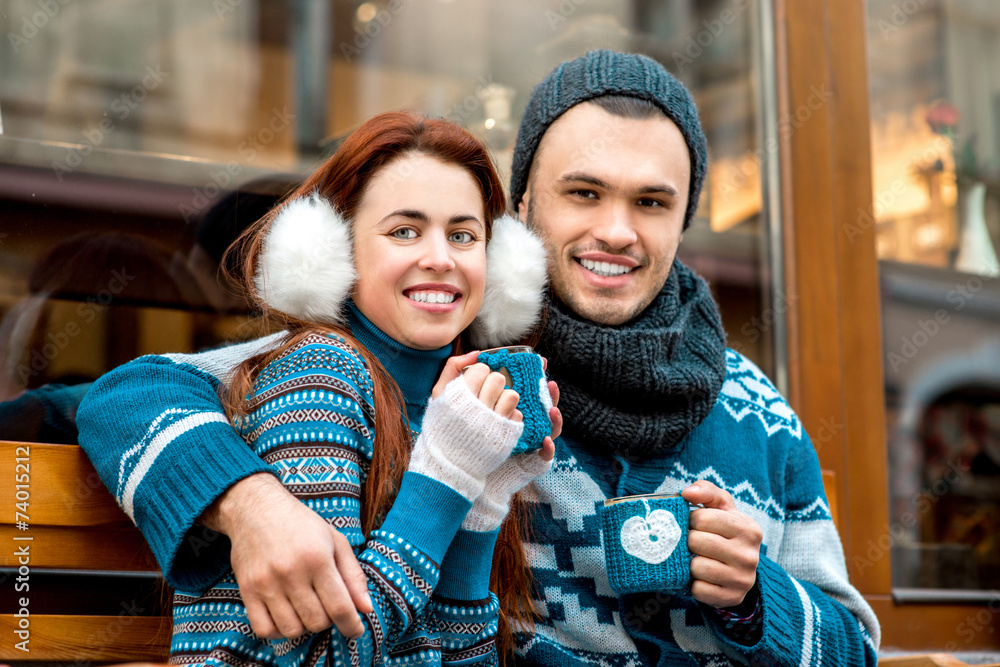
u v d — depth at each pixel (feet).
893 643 6.00
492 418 2.81
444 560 2.95
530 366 3.01
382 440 2.94
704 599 3.20
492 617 3.04
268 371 2.99
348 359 2.97
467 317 3.24
